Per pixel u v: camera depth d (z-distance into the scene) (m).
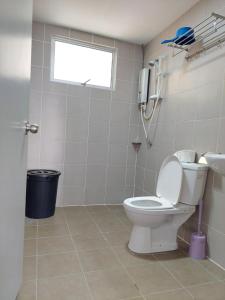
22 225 1.16
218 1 1.72
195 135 1.93
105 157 2.90
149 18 2.27
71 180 2.79
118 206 2.91
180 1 1.96
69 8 2.17
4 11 0.71
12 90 0.84
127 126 2.96
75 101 2.71
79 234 2.05
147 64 2.85
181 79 2.14
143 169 2.87
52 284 1.35
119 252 1.77
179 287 1.38
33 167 2.62
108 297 1.27
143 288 1.36
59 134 2.68
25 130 1.11
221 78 1.68
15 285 1.04
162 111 2.46
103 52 2.85
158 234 1.83
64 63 2.71
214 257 1.71
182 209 1.77
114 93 2.86
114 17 2.29
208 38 1.80
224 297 1.31
